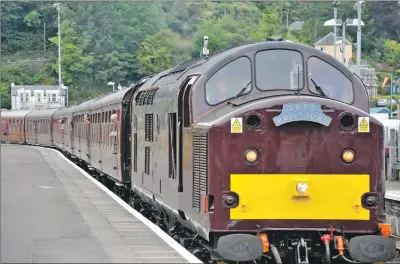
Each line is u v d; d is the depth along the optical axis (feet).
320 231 51.06
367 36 289.94
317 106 51.06
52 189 103.76
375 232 51.52
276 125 50.67
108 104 124.06
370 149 51.62
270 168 50.83
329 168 51.26
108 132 123.03
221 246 49.65
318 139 51.21
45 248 52.70
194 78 57.26
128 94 106.32
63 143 236.43
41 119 298.35
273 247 50.29
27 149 264.31
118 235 59.82
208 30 281.95
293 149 50.98
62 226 65.00
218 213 50.55
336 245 50.57
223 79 55.93
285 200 50.85
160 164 70.13
